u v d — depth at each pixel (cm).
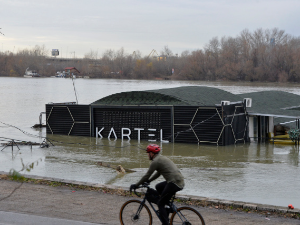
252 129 3181
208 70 14700
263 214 1020
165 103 3053
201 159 2380
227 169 2070
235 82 13712
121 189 1247
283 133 3347
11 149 2661
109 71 18850
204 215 1005
